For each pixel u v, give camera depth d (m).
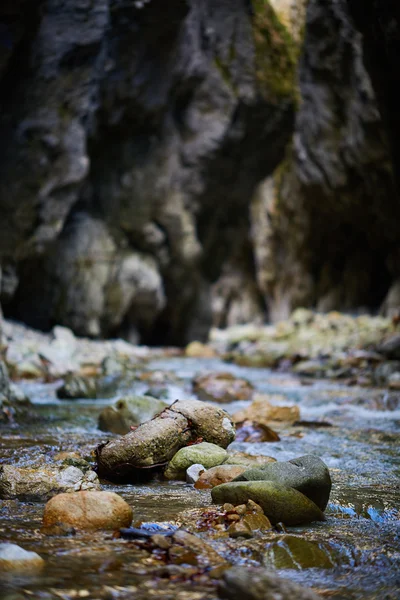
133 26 12.14
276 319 21.77
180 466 3.99
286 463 3.44
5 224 12.10
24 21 10.39
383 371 9.10
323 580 2.40
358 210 16.28
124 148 14.57
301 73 15.10
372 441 5.24
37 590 2.19
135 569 2.41
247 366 12.07
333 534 2.94
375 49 7.91
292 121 15.67
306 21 13.99
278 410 6.22
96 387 7.55
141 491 3.67
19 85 11.16
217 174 15.78
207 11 14.03
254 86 14.78
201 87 14.70
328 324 14.71
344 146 14.88
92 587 2.23
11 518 3.03
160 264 16.06
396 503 3.46
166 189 15.37
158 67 13.48
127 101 13.62
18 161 11.72
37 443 4.81
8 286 12.53
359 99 13.48
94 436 5.15
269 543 2.72
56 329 12.93
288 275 20.94
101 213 14.81
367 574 2.47
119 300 15.37
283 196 19.70
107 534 2.81
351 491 3.70
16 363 9.05
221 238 17.22
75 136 12.24
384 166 13.82
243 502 3.19
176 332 17.36
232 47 14.48
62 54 11.27
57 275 14.19
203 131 15.07
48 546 2.63
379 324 13.62
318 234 19.02
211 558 2.53
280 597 2.06
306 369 10.46
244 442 5.08
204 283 17.28
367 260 17.62
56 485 3.44
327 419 6.37
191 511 3.19
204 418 4.30
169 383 8.67
